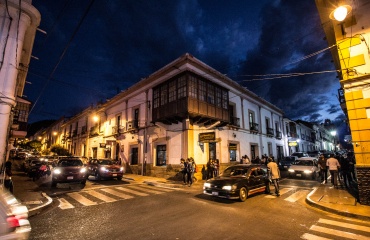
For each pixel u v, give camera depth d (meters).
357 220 6.03
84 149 32.19
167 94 16.56
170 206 7.57
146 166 18.39
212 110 16.52
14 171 23.33
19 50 7.95
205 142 15.59
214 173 15.13
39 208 7.03
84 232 5.02
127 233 4.94
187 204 7.88
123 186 12.83
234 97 20.75
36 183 13.76
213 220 5.93
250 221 5.85
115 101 25.23
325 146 54.62
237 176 9.30
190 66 15.38
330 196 8.62
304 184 12.84
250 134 22.53
